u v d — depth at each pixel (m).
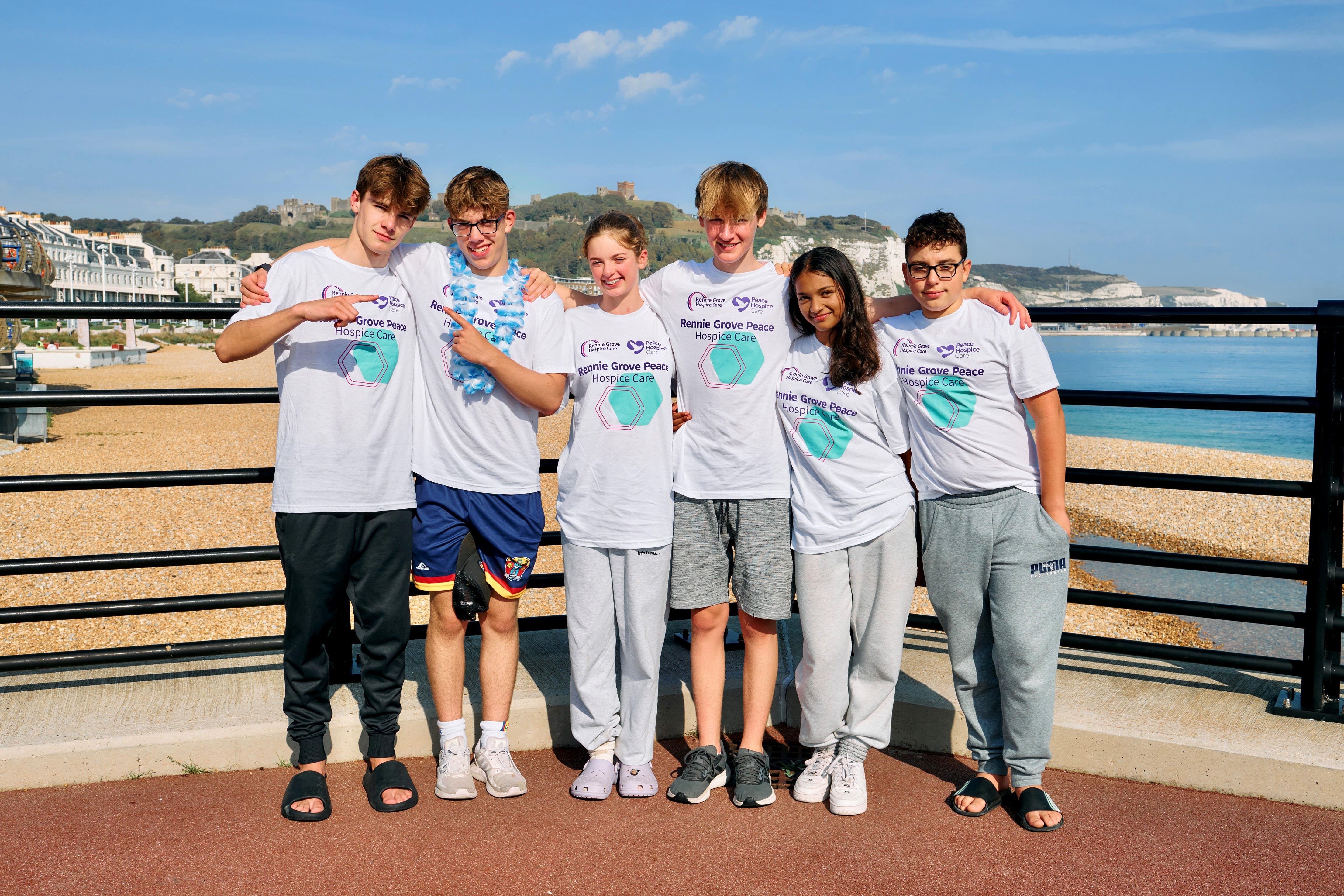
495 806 2.55
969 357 2.48
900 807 2.58
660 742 3.06
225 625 6.60
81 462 14.80
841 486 2.56
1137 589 9.32
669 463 2.64
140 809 2.46
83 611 2.86
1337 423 2.70
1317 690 2.78
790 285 2.61
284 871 2.17
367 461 2.46
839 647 2.60
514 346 2.53
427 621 6.74
